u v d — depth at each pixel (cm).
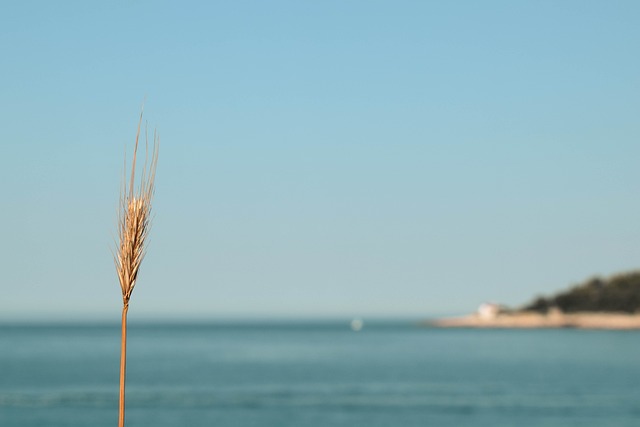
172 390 8769
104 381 9812
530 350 18075
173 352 17788
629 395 8125
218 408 7162
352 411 6962
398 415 6700
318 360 14625
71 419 6419
